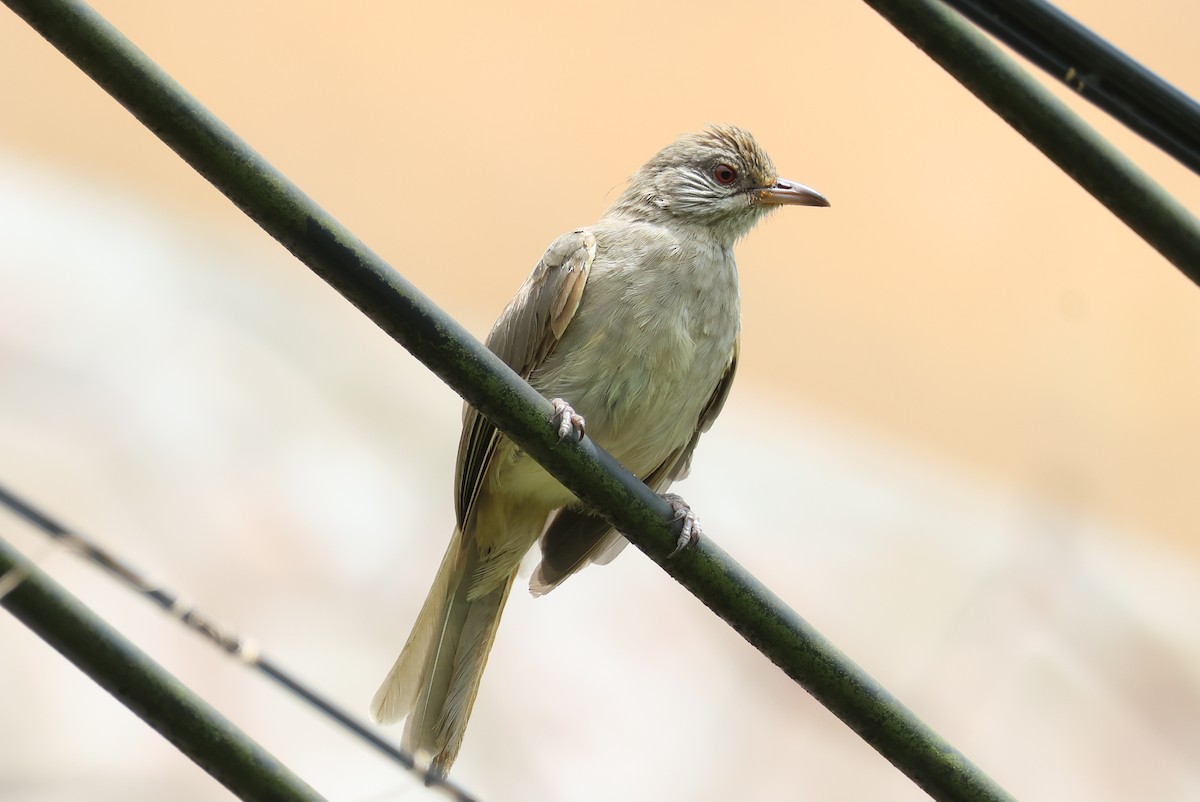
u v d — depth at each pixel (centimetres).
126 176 1420
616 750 1141
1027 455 1518
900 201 1592
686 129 1565
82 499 1129
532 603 1241
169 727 404
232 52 1456
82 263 1323
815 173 1585
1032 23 448
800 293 1556
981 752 1211
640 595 1288
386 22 1512
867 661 1258
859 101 1608
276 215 417
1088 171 448
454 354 453
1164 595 1415
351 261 428
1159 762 1238
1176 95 447
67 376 1220
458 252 1480
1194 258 450
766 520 1367
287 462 1259
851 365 1545
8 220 1316
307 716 1076
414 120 1500
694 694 1211
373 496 1264
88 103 1410
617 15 1580
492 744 1109
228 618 1102
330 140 1467
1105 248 1603
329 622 1145
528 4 1554
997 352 1573
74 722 1030
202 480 1197
